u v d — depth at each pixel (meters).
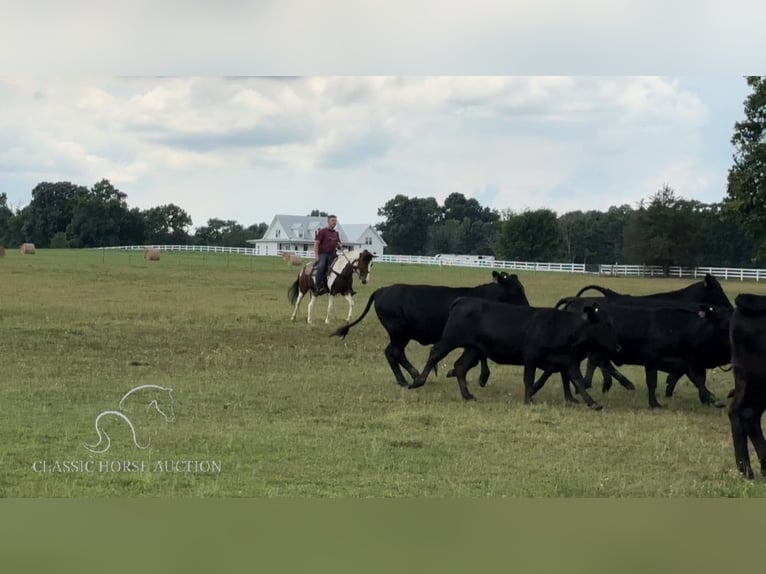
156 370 14.29
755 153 33.62
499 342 12.35
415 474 8.63
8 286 27.98
